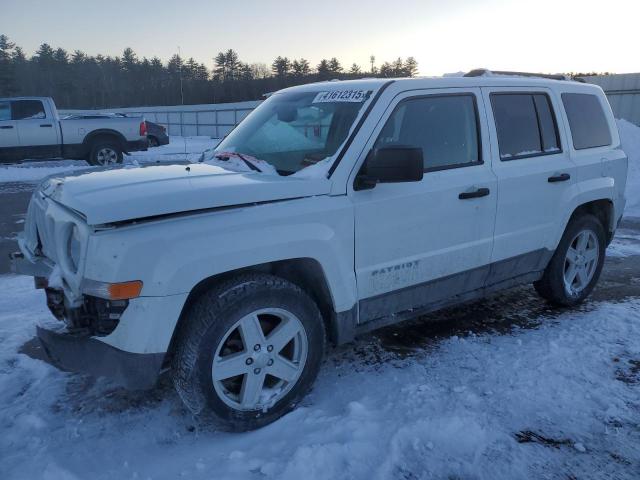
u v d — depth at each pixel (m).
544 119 4.57
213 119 38.16
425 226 3.64
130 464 2.76
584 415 3.15
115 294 2.58
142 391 3.48
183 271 2.68
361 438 2.86
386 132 3.50
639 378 3.58
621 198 5.25
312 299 3.33
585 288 5.02
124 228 2.64
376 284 3.48
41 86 92.56
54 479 2.56
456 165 3.87
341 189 3.25
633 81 22.84
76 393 3.45
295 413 3.13
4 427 3.06
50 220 3.09
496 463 2.74
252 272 3.05
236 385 3.09
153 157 19.23
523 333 4.34
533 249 4.44
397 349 4.06
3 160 14.72
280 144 3.75
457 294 4.05
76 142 15.41
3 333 4.36
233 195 2.92
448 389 3.43
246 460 2.71
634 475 2.68
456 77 4.02
